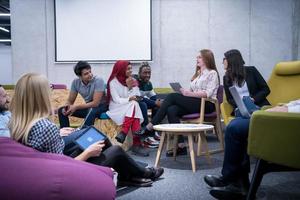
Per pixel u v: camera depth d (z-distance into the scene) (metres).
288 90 3.29
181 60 5.93
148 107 4.18
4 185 1.09
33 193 1.09
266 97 3.42
